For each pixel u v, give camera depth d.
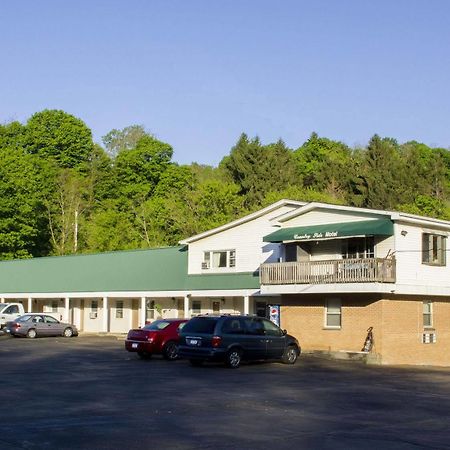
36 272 54.84
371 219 31.97
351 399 17.64
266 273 34.22
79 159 94.75
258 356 26.34
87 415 14.49
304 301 33.69
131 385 19.69
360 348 31.08
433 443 12.27
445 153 105.62
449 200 90.00
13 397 17.03
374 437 12.72
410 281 31.59
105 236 72.88
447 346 33.91
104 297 47.56
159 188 87.56
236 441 12.12
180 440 12.12
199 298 44.72
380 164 88.94
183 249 45.03
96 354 30.91
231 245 40.84
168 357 28.38
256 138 90.19
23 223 69.38
